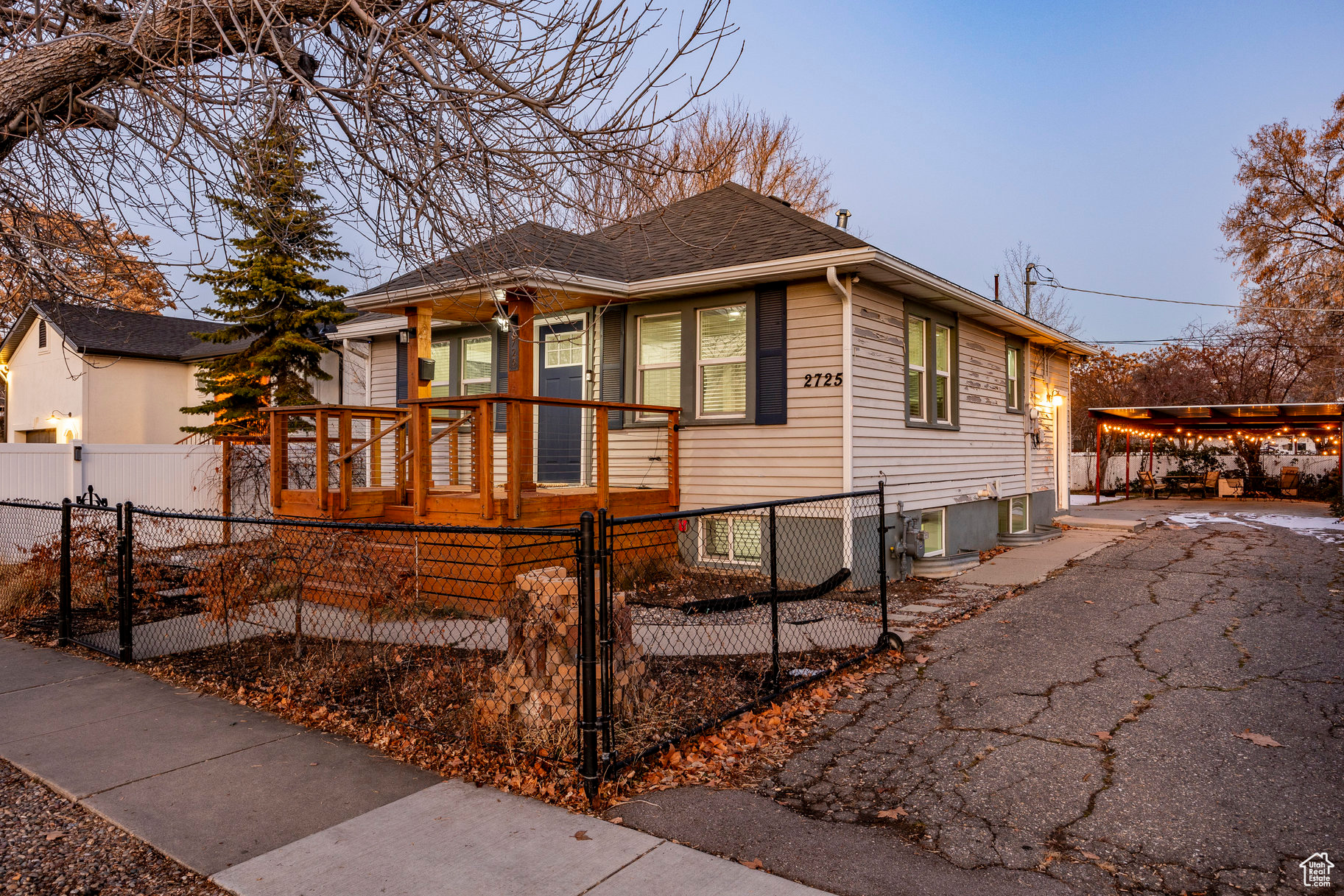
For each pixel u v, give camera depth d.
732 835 3.42
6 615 8.03
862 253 8.27
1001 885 3.01
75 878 3.14
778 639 6.63
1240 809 3.60
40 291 5.16
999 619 7.43
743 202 11.47
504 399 7.61
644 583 8.97
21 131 4.46
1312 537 12.75
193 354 21.80
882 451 9.45
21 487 11.62
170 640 6.93
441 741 4.39
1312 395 26.70
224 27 4.28
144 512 6.25
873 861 3.20
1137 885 3.01
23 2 4.50
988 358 12.88
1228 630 6.73
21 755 4.39
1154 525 15.19
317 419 8.69
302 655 6.20
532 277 5.29
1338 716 4.72
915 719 4.88
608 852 3.26
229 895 2.99
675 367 10.35
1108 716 4.84
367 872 3.12
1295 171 24.95
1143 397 27.52
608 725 3.91
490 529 4.00
